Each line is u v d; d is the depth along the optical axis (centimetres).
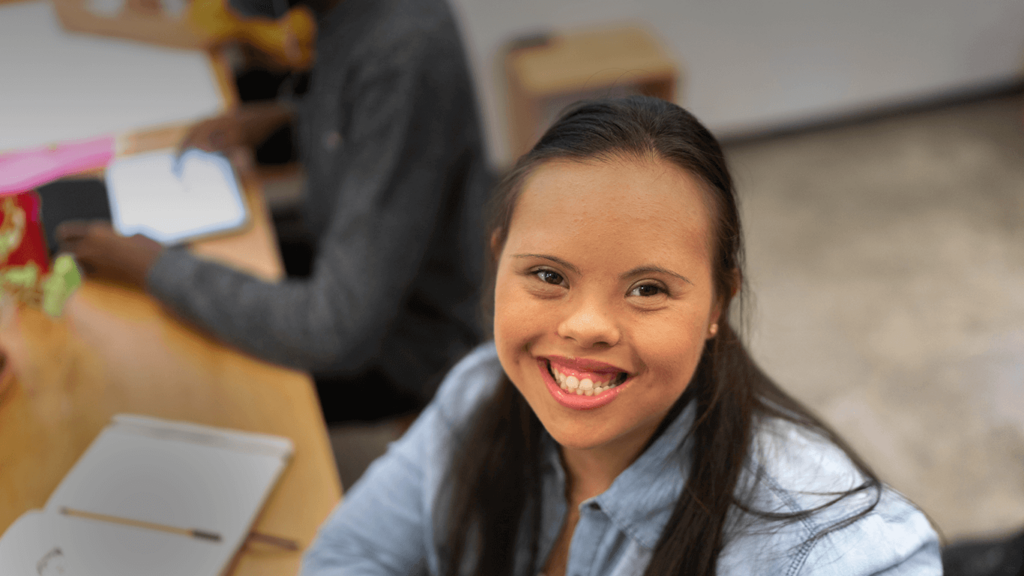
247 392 97
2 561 74
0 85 149
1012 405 190
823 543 53
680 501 59
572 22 266
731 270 50
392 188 107
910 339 212
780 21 278
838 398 196
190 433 90
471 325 133
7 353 98
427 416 81
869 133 303
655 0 266
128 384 97
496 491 71
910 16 286
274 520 81
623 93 53
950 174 278
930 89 307
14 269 106
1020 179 274
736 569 56
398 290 108
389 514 79
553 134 48
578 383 47
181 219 123
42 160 131
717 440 57
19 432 90
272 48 157
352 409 132
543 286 46
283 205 166
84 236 114
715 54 282
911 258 242
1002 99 312
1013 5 290
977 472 174
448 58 109
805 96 299
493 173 281
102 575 73
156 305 109
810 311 224
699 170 45
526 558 72
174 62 158
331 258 106
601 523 63
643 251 43
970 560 91
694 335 46
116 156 135
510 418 69
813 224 259
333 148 124
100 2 170
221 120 145
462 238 123
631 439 58
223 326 103
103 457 87
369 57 110
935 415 189
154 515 80
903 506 55
